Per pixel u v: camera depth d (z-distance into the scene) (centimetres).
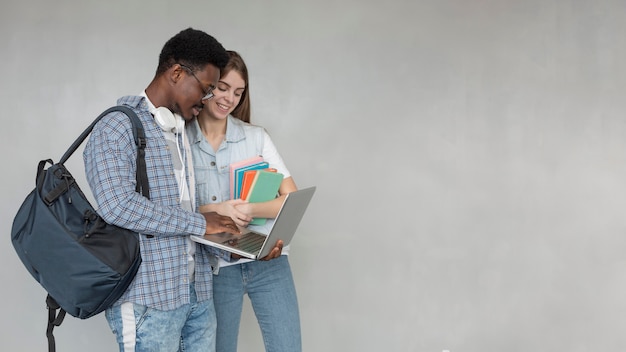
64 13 310
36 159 312
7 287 314
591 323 330
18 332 316
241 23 318
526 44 324
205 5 316
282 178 219
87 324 317
